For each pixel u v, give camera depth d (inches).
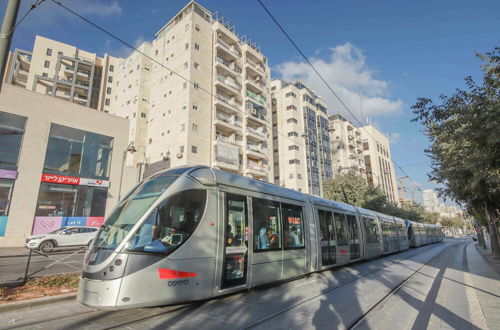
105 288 195.9
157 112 1483.8
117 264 200.7
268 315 218.5
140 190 251.3
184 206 238.2
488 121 278.4
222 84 1428.4
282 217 337.4
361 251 534.9
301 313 226.8
